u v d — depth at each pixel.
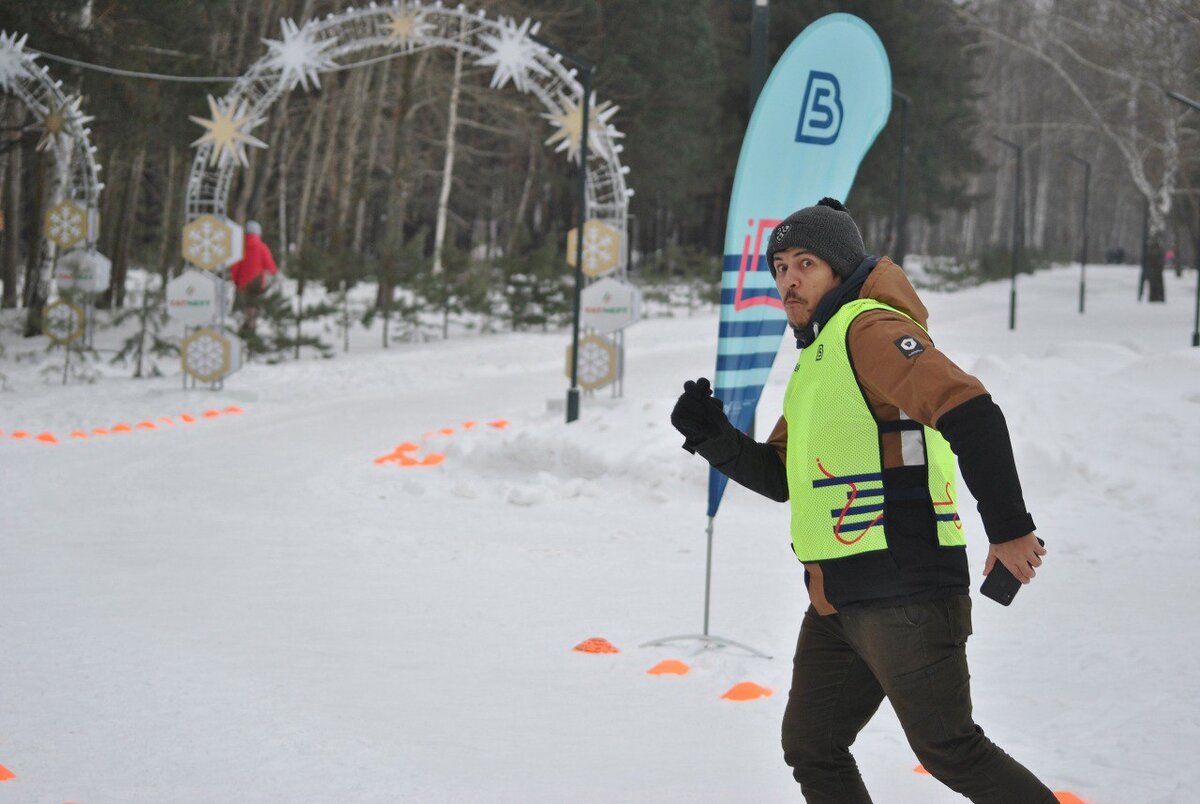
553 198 60.44
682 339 30.17
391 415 17.30
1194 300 47.88
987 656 6.40
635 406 13.34
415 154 49.44
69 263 20.77
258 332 26.36
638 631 6.98
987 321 35.19
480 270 33.66
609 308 17.14
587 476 12.16
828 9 55.41
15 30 22.45
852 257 3.28
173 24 24.12
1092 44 40.84
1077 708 5.46
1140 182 45.12
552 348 27.91
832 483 3.12
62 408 17.39
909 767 4.69
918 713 3.07
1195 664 6.12
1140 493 11.20
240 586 7.98
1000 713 5.41
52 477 12.21
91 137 25.61
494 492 11.81
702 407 3.41
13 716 5.17
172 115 24.39
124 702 5.42
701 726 5.27
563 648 6.59
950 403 2.88
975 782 3.09
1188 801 4.22
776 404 13.93
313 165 42.03
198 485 12.04
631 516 10.93
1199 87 37.53
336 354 26.47
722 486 6.67
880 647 3.08
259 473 12.80
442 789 4.41
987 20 48.59
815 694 3.35
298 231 41.47
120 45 23.66
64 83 23.20
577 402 15.11
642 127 51.59
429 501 11.55
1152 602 7.72
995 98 86.81
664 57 52.25
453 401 18.77
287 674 5.96
